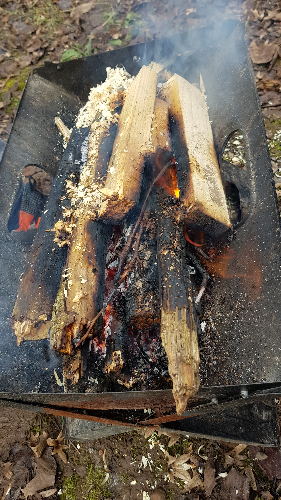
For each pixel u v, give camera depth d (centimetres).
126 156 46
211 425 50
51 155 62
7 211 54
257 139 46
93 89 56
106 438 61
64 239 47
